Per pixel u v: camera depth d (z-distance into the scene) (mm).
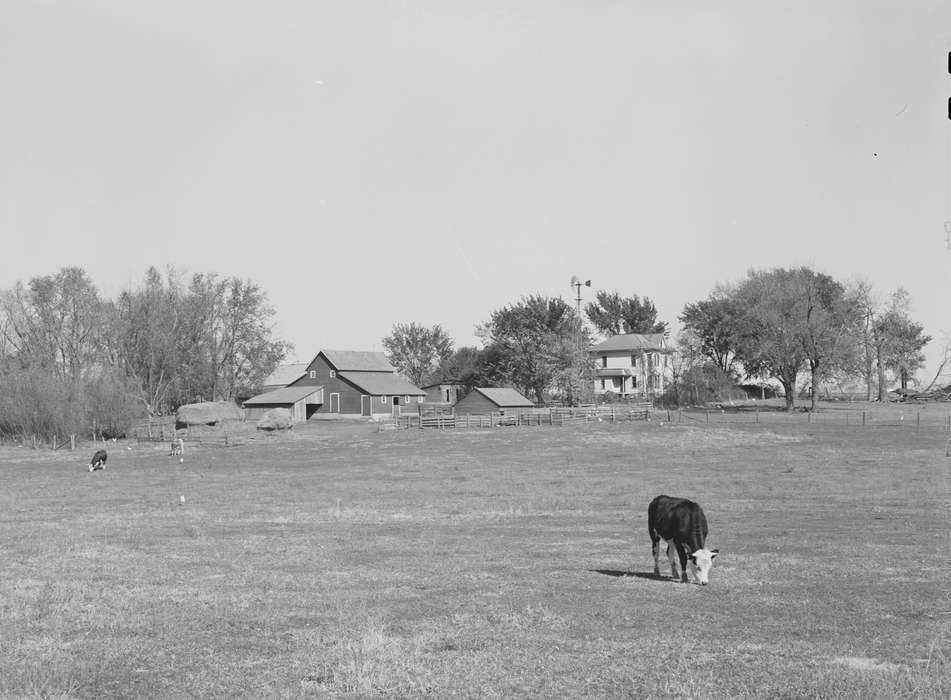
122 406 89688
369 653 14172
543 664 13578
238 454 71250
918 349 147875
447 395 142500
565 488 45219
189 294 117312
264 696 12180
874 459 56500
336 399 120312
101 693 12383
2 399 84000
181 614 17375
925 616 17000
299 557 25125
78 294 103438
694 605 18078
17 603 18297
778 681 12609
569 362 126938
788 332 109188
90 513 37812
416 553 25828
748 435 73688
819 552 25453
